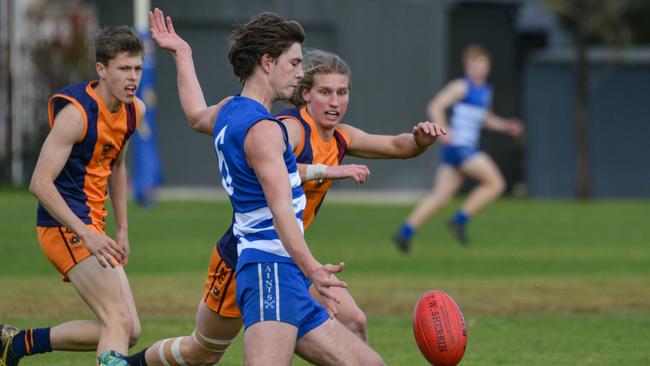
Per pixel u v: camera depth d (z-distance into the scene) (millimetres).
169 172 93750
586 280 41469
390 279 41125
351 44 93250
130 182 89000
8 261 45125
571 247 54094
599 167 98125
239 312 20312
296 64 18781
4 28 105500
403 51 93812
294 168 18781
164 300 35406
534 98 96938
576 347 28812
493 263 46844
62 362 26328
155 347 21609
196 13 92000
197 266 43750
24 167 91312
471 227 65875
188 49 22859
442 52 93812
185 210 72062
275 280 18188
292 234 17484
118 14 89688
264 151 17781
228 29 92750
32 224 60500
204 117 21484
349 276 41938
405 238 50562
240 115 18234
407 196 93312
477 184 99062
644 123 97438
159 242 52469
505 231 63219
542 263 47000
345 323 22047
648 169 97688
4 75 92312
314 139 22062
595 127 98000
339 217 71188
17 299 34969
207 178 94438
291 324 18125
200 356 21328
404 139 22375
